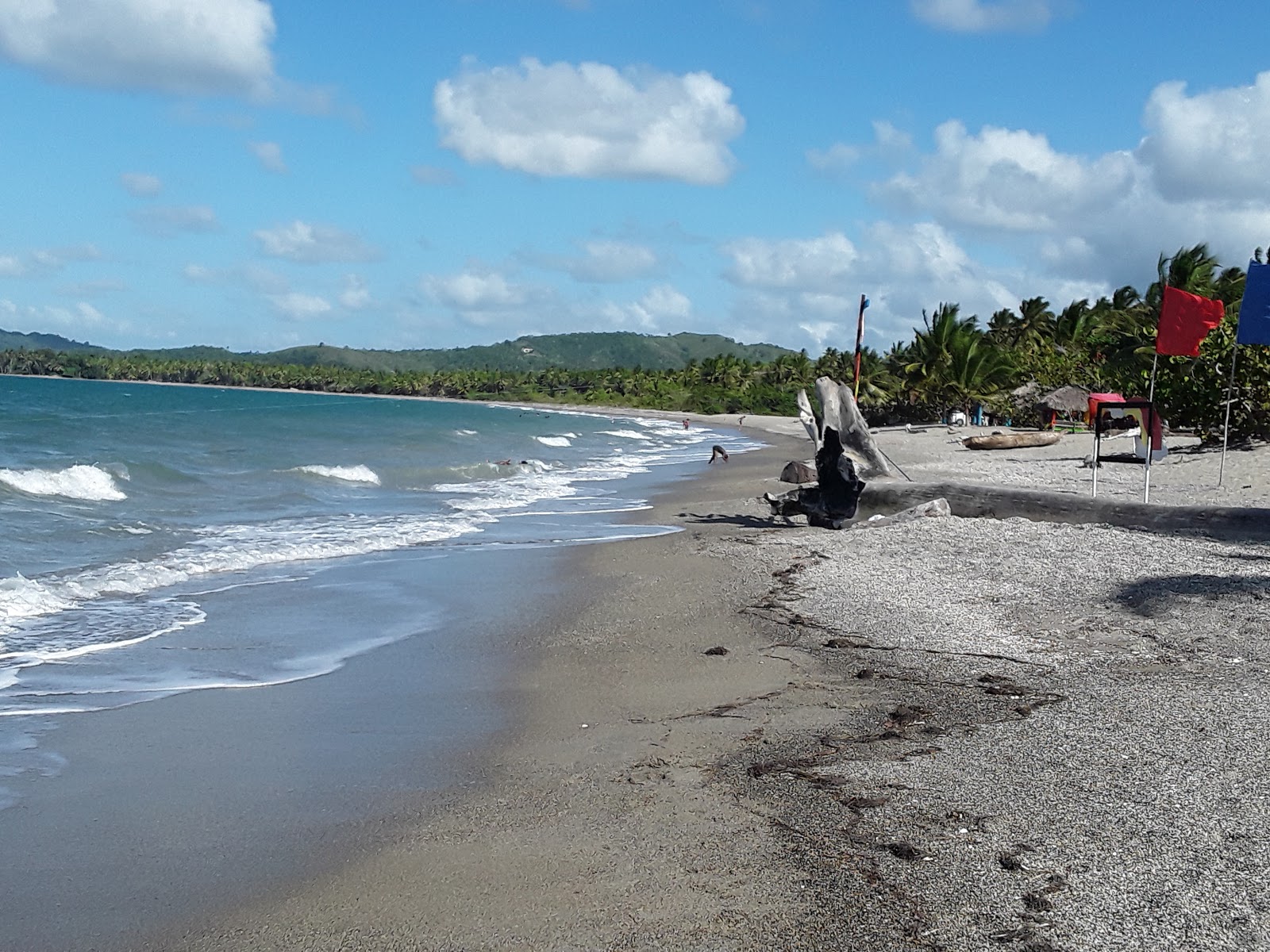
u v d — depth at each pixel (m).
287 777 7.10
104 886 5.48
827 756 7.24
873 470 20.70
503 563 15.91
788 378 146.50
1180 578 12.52
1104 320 75.12
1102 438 42.06
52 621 11.45
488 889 5.39
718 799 6.52
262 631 11.42
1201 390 32.09
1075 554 14.43
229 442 44.03
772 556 15.90
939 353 69.81
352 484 28.27
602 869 5.57
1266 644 9.66
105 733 7.96
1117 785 6.34
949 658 9.98
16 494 21.33
